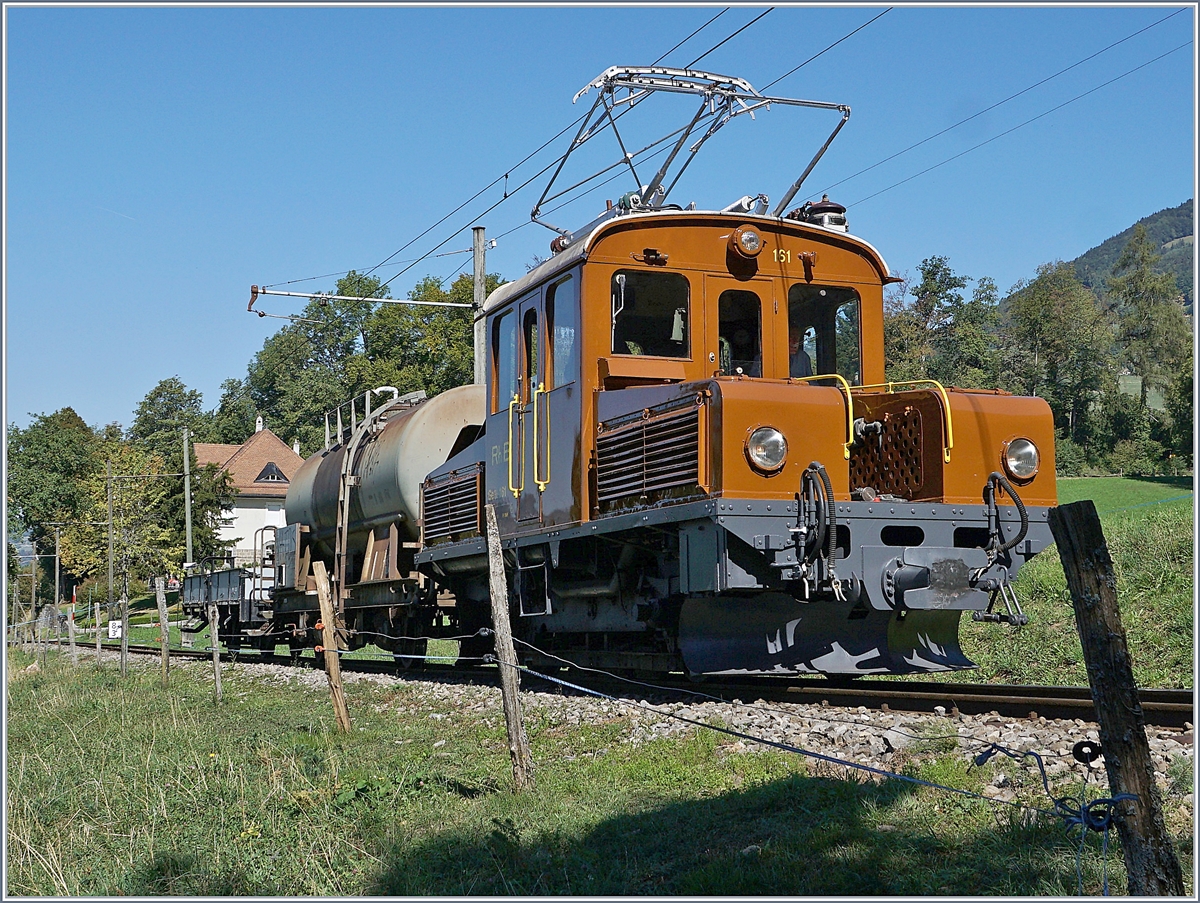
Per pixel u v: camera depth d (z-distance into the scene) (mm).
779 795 6375
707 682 11086
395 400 19406
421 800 7816
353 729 11562
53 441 89938
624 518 10094
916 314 71750
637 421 10109
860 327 11258
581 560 11672
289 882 6418
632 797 7113
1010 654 13766
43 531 87375
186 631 32500
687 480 9266
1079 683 12414
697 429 9172
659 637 11008
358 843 7125
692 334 10797
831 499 8781
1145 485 40594
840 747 7527
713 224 10984
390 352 65312
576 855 6062
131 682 20281
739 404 8945
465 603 15578
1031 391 73875
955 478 9320
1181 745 6781
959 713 8359
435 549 14992
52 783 9758
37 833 8156
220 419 104375
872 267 11391
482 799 7648
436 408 16625
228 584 27062
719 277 10922
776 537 8883
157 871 6871
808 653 10117
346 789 8133
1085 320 74625
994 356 72688
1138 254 77812
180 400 111625
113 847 7641
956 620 10625
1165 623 13508
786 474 9031
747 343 10914
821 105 11391
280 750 10359
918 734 7469
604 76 11914
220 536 68000
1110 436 71750
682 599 10594
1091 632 4309
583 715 10055
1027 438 9570
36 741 12906
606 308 10750
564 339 11328
